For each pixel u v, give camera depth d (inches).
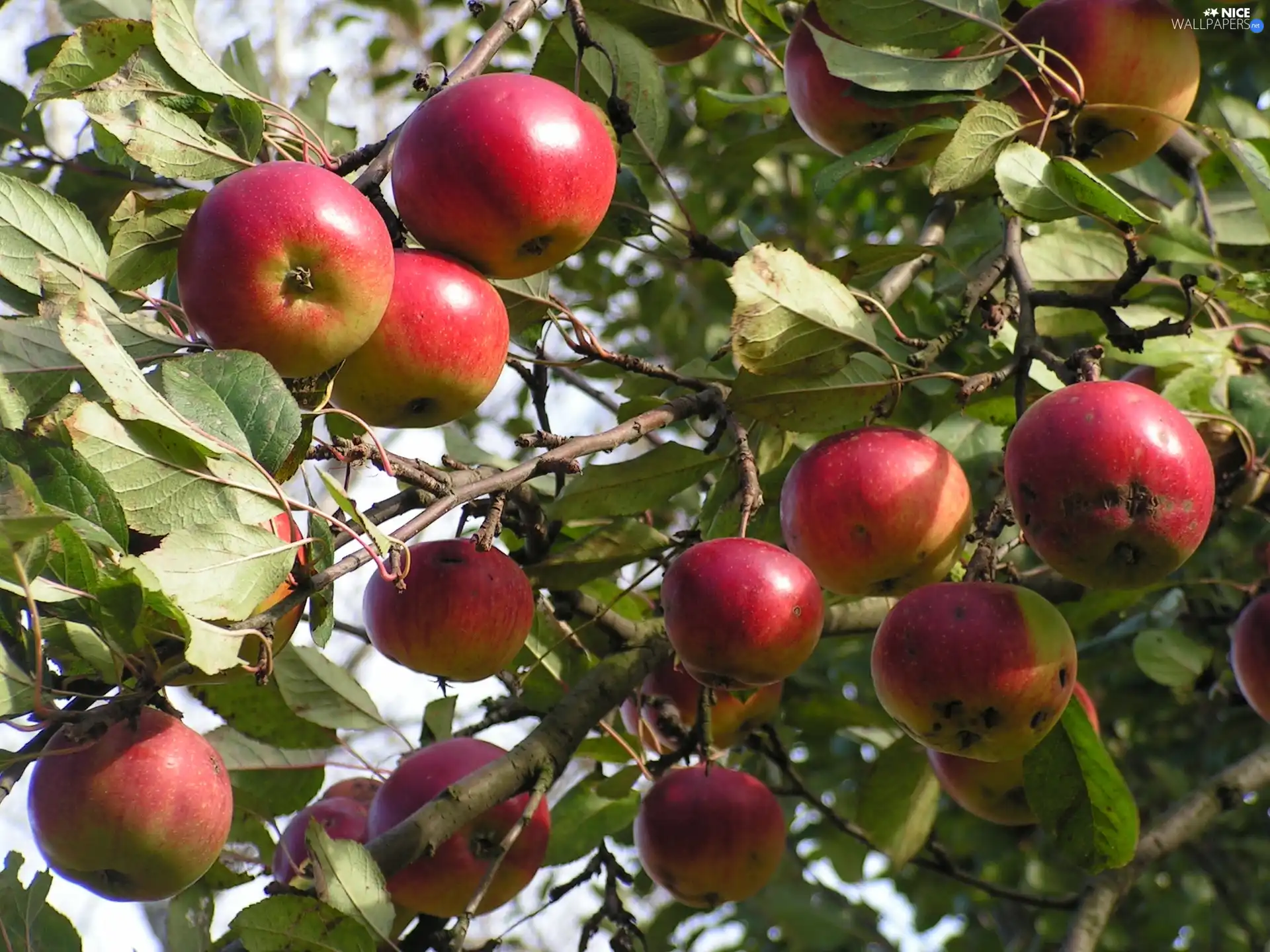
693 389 53.3
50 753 44.8
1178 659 58.8
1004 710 47.6
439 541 51.5
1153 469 46.6
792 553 50.1
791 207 81.5
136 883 45.8
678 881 54.6
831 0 51.6
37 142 54.4
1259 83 62.9
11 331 46.7
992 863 77.6
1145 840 57.2
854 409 51.2
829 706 61.2
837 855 68.4
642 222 56.2
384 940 47.6
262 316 46.2
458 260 48.9
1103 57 52.0
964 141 50.7
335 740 53.9
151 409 44.6
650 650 53.8
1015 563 57.9
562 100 48.8
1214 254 55.8
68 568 43.8
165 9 48.1
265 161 51.2
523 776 51.5
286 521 46.3
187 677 45.9
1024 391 50.2
